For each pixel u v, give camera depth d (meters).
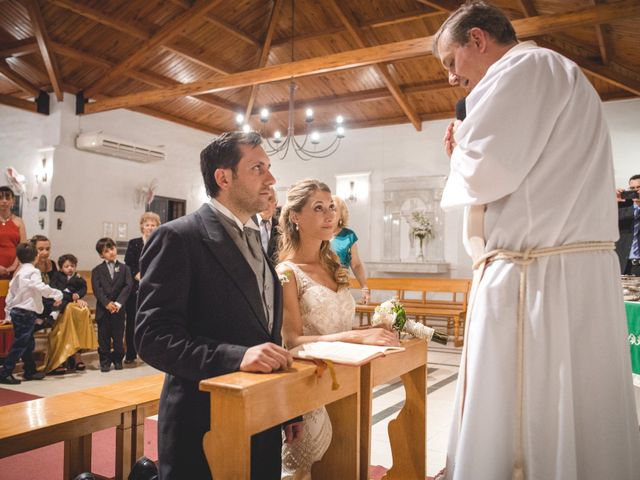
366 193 11.62
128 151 10.03
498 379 1.37
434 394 4.90
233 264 1.58
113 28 8.70
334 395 1.61
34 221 9.62
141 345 1.46
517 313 1.39
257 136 1.69
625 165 9.19
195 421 1.52
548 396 1.34
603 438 1.34
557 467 1.31
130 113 10.62
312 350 1.66
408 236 11.20
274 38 10.05
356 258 5.11
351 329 2.16
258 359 1.38
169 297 1.48
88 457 2.36
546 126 1.36
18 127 10.04
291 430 1.85
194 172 12.02
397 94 10.02
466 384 1.43
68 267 6.26
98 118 10.05
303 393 1.44
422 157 11.12
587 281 1.39
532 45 1.49
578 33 7.93
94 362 6.52
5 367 5.23
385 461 3.13
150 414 2.36
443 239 10.84
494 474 1.34
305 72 8.15
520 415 1.35
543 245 1.41
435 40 1.68
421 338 2.21
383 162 11.52
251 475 1.67
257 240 1.76
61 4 7.73
